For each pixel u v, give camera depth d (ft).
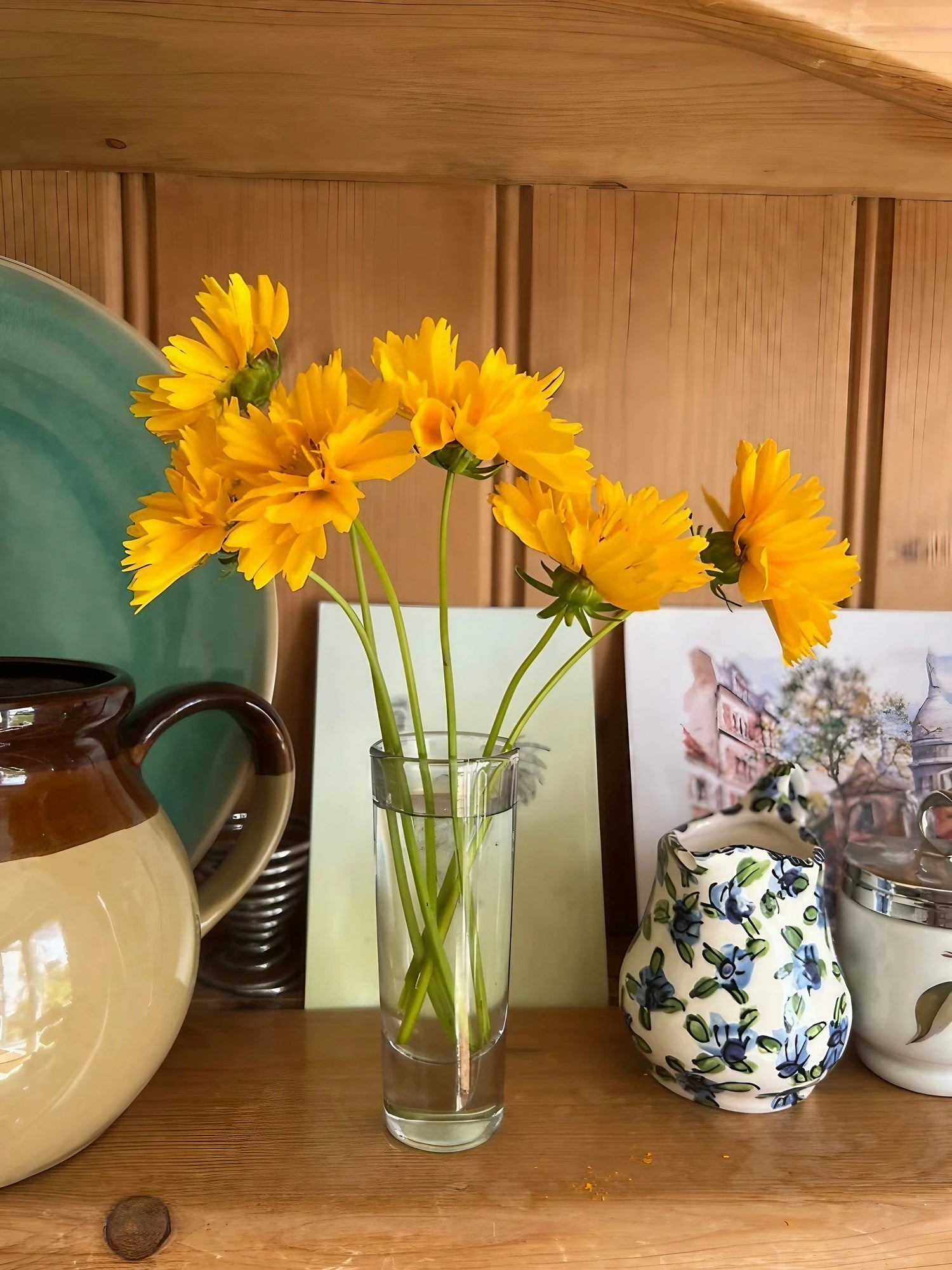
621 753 1.17
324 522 0.64
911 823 1.14
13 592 1.07
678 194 1.12
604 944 1.08
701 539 0.72
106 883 0.74
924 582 1.18
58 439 1.05
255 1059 0.96
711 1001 0.87
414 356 0.70
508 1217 0.77
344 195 1.09
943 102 0.78
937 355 1.16
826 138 0.97
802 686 1.15
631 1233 0.77
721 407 1.15
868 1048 0.97
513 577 1.15
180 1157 0.82
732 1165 0.82
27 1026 0.69
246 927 1.08
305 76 0.86
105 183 1.08
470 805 0.82
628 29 0.77
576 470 0.69
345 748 1.09
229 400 0.74
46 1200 0.76
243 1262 0.75
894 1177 0.82
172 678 1.06
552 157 1.03
